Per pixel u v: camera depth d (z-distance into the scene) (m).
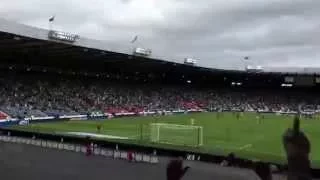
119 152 32.69
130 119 74.06
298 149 3.49
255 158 28.45
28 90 75.12
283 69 95.31
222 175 25.28
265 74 100.56
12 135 42.19
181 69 98.44
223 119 78.12
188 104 102.12
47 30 57.62
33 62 82.38
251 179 24.06
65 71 89.38
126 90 97.75
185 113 94.75
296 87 112.62
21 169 27.11
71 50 69.00
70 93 82.00
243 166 27.27
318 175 24.02
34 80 81.19
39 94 75.31
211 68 94.50
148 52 76.19
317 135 52.41
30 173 26.05
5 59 77.56
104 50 67.50
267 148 39.78
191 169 27.23
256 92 115.56
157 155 33.88
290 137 3.56
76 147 35.53
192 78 116.31
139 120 71.75
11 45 64.25
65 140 38.75
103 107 81.12
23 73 81.38
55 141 38.06
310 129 60.44
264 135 52.06
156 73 108.06
